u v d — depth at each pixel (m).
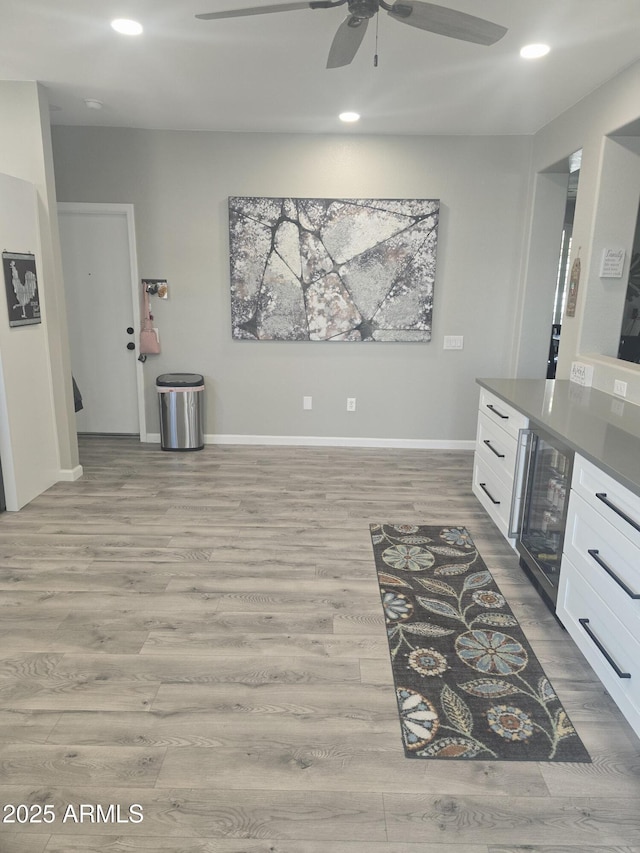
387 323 4.88
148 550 3.12
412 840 1.52
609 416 2.63
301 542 3.24
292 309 4.87
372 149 4.61
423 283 4.79
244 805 1.62
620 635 1.87
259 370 5.04
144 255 4.82
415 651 2.31
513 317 4.89
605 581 1.97
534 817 1.59
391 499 3.91
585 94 3.59
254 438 5.19
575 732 1.90
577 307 3.71
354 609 2.59
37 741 1.83
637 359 4.39
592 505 2.08
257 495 3.95
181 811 1.60
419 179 4.66
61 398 4.03
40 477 3.90
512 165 4.62
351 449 5.10
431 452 5.05
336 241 4.72
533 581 2.84
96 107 3.97
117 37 2.84
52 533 3.32
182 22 2.67
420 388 5.05
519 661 2.25
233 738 1.85
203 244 4.79
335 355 5.00
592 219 3.52
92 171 4.65
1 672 2.14
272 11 2.05
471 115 4.07
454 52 2.95
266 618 2.51
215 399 5.12
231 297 4.84
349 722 1.93
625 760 1.79
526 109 3.91
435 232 4.69
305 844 1.51
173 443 4.93
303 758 1.78
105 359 5.19
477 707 2.01
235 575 2.87
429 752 1.81
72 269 5.00
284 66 3.20
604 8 2.47
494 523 3.47
